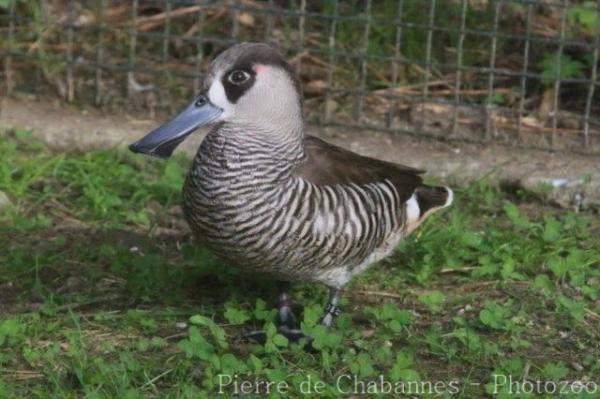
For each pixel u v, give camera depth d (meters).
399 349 10.06
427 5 15.31
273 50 9.74
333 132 14.58
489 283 11.37
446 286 11.40
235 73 9.61
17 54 14.95
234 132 9.62
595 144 14.38
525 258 11.73
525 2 14.05
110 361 9.69
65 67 15.16
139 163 13.72
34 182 13.23
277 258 9.68
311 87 15.06
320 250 9.72
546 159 13.99
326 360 9.55
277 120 9.63
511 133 14.53
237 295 10.99
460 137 14.41
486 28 15.41
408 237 11.98
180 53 15.68
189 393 8.98
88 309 10.72
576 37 15.52
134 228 12.45
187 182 9.84
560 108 14.99
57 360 9.66
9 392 8.98
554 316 10.71
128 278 11.11
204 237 9.84
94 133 14.16
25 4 15.40
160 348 9.95
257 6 15.84
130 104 14.97
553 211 13.16
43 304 10.74
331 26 14.80
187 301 10.91
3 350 9.81
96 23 15.55
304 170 9.73
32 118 14.40
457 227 12.27
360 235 9.87
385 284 11.33
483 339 10.16
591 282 11.38
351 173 9.94
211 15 15.95
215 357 9.41
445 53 15.36
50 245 11.94
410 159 13.90
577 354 10.06
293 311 10.84
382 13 15.55
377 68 15.26
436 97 15.05
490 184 13.56
